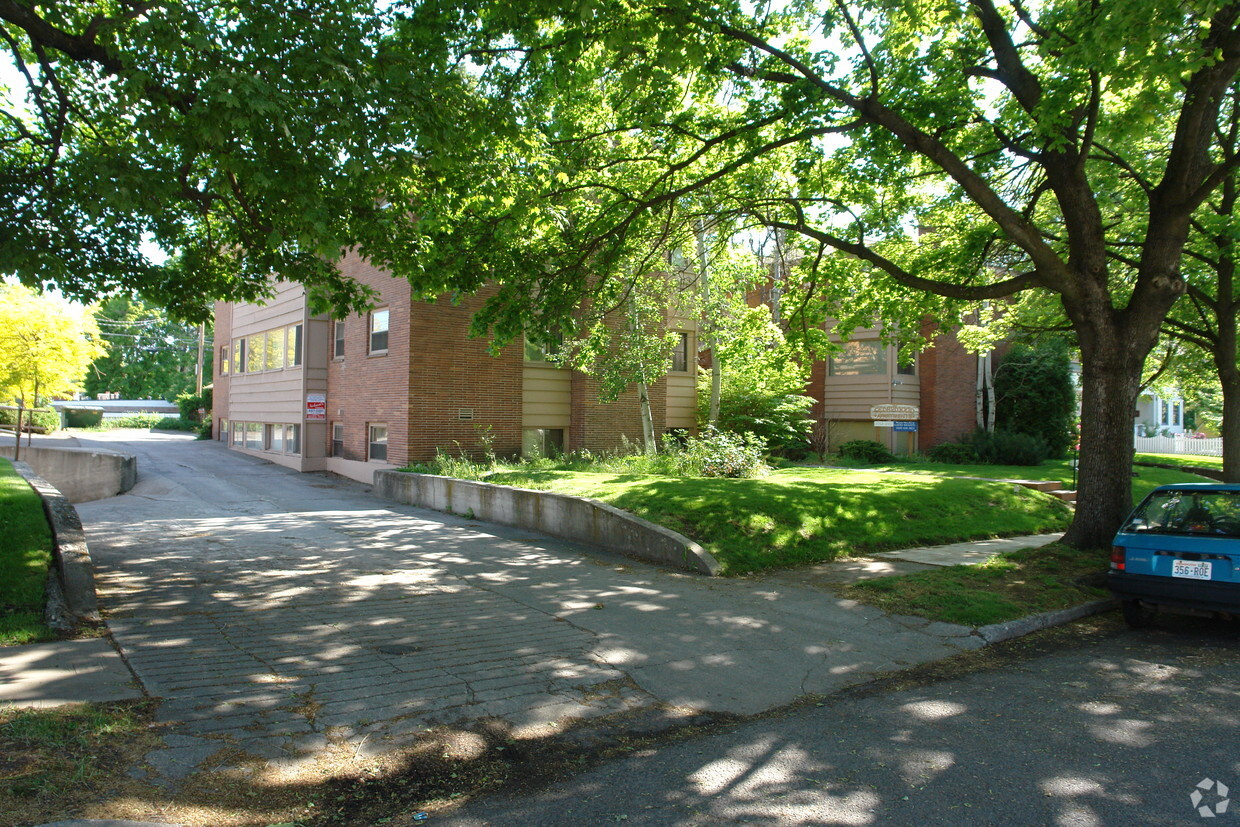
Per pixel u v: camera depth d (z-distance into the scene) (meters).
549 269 14.87
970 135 12.20
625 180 13.16
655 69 9.76
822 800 4.22
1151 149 14.33
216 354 36.19
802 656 7.00
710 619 8.12
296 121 7.40
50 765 4.21
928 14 10.95
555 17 9.96
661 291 19.77
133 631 6.97
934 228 15.98
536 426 22.22
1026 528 14.18
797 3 10.73
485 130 9.63
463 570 10.61
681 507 12.36
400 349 20.52
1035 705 5.75
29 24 8.16
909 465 23.77
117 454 21.03
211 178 9.23
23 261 8.05
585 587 9.56
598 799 4.26
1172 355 21.69
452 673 6.28
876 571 10.29
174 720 5.02
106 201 7.35
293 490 20.56
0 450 23.84
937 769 4.61
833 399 28.44
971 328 20.17
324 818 4.01
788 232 14.29
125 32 7.60
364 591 9.16
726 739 5.17
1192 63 7.59
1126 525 8.10
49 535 9.13
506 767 4.69
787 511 12.28
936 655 7.14
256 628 7.33
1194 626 8.23
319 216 7.85
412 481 18.36
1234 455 14.83
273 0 7.62
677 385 25.25
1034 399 27.44
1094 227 10.39
